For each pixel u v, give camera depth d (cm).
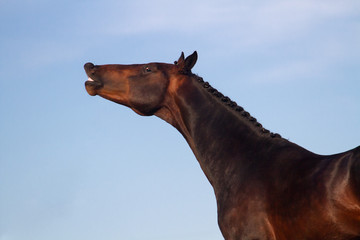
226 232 816
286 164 793
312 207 722
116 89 962
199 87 921
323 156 770
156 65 957
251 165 830
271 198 776
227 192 839
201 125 900
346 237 708
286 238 755
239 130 874
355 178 689
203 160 893
